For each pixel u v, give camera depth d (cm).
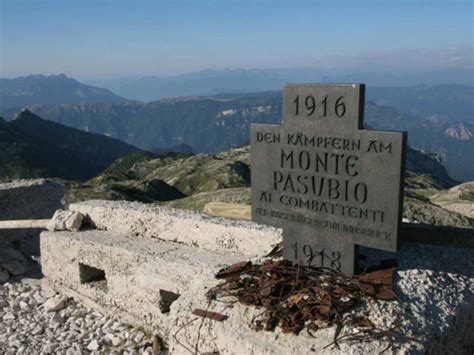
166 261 298
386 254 249
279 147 251
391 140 210
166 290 297
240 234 303
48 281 380
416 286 218
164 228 338
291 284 224
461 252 254
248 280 235
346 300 207
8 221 474
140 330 316
